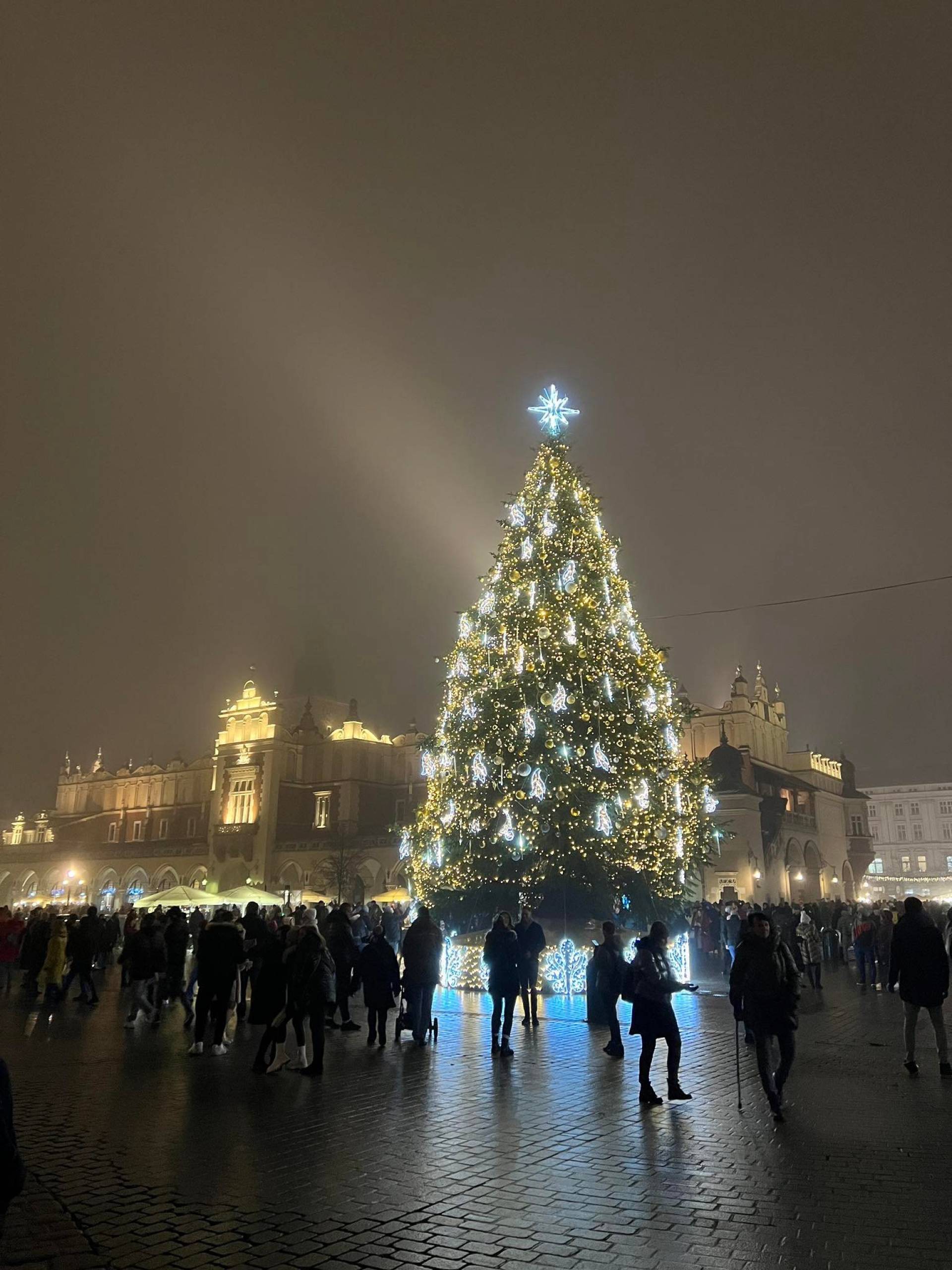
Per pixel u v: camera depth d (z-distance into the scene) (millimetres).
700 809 26281
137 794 96500
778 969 10398
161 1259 6215
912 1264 6105
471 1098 11234
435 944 15883
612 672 24688
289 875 75188
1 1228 6297
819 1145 8969
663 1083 12172
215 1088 11875
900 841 116312
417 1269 6074
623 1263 6160
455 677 26500
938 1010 12562
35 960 25172
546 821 23219
